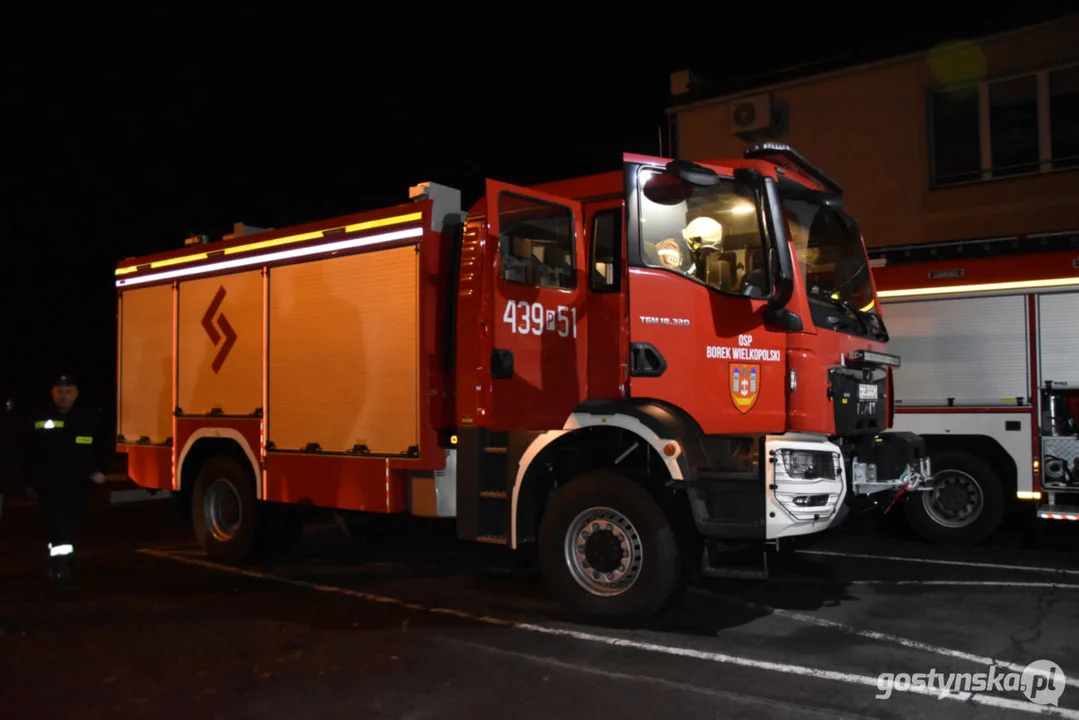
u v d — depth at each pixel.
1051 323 8.71
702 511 5.76
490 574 8.12
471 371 6.54
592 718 4.52
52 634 6.15
